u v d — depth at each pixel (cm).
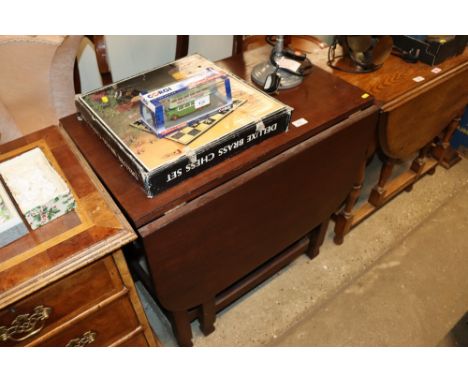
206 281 111
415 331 148
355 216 178
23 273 72
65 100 117
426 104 141
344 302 157
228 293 138
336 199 138
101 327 94
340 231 170
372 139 137
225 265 112
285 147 101
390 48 138
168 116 90
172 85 92
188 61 117
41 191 80
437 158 201
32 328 80
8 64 104
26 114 115
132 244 120
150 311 153
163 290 100
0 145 97
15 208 77
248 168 97
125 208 83
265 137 100
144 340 110
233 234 105
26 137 100
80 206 84
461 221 188
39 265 73
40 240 77
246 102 101
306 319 151
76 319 86
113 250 78
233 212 100
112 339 101
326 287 162
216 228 99
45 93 114
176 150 86
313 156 110
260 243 119
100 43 125
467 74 151
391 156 149
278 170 102
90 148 98
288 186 110
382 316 153
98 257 76
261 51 139
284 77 121
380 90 130
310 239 161
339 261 171
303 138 105
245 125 93
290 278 165
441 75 140
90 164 94
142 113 92
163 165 82
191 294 110
